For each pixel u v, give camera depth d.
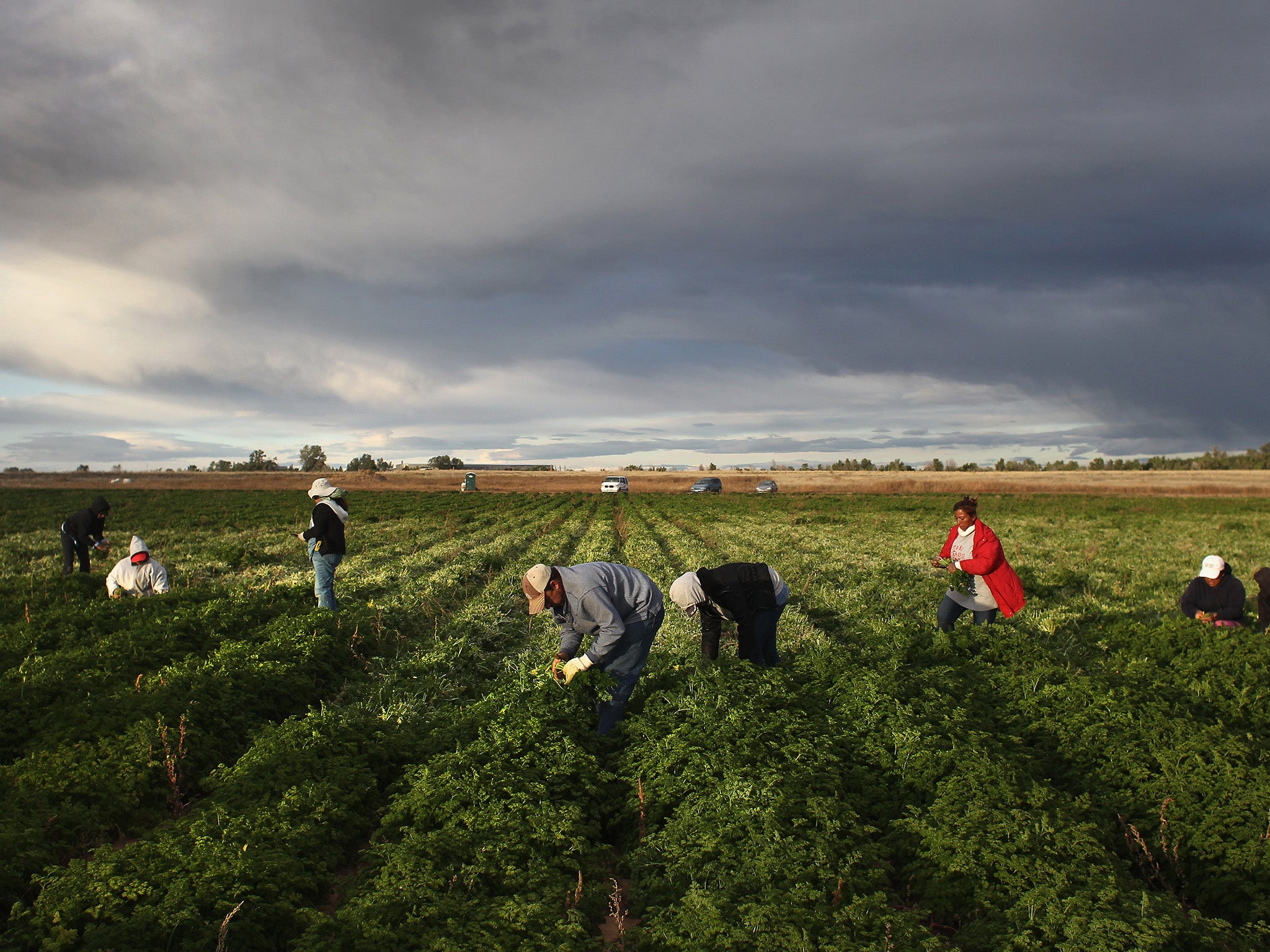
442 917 3.91
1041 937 3.81
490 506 41.88
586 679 6.41
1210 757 5.55
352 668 9.22
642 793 5.34
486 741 5.84
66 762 5.71
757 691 6.69
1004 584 9.15
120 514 34.16
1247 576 16.83
